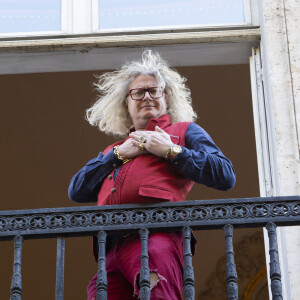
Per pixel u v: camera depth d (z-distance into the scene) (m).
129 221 7.23
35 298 17.48
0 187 17.55
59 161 17.66
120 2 10.54
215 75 17.23
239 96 17.30
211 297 17.23
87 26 10.41
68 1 10.57
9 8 10.55
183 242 7.35
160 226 7.21
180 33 10.23
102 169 7.68
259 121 9.78
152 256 7.13
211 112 17.39
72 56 10.38
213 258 17.44
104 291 6.99
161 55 10.36
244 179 17.52
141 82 8.02
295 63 9.70
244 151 17.50
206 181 7.44
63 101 17.48
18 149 17.59
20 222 7.29
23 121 17.58
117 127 8.37
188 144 7.71
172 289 7.09
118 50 10.30
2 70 10.55
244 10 10.41
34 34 10.36
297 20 9.97
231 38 10.20
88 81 17.39
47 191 17.58
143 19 10.45
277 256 7.14
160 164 7.51
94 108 8.49
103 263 7.11
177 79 8.32
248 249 17.30
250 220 7.26
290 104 9.47
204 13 10.44
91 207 7.29
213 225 7.23
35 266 17.62
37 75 17.44
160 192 7.37
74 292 17.53
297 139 9.25
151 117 7.93
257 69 10.08
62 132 17.59
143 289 6.88
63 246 7.25
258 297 17.11
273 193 9.34
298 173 9.05
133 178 7.45
